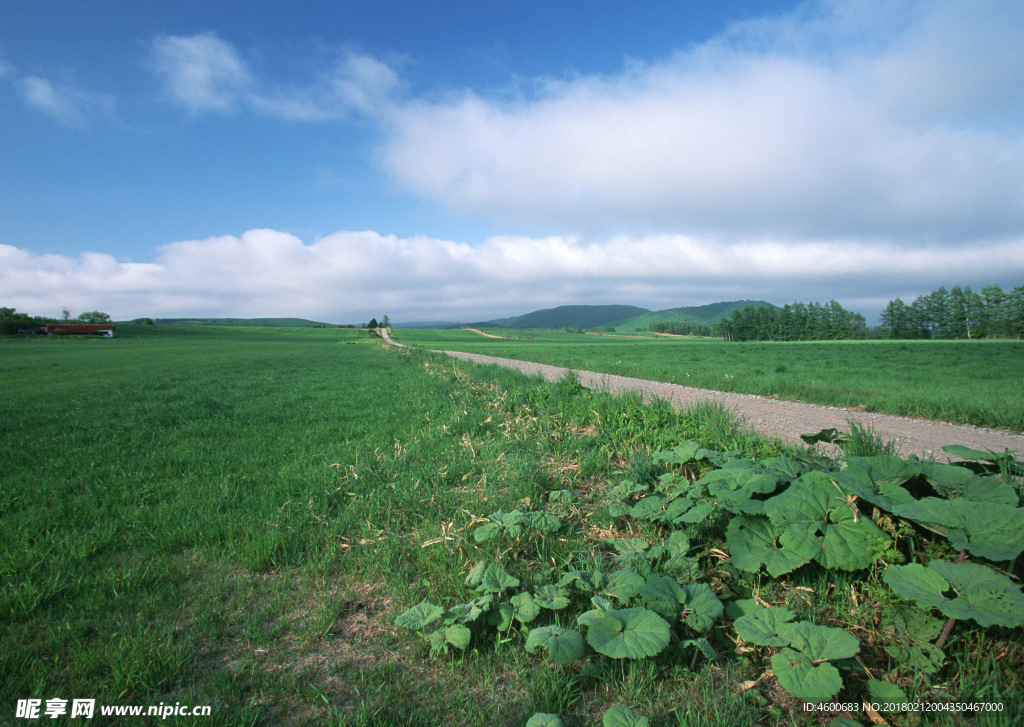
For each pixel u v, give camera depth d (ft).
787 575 9.81
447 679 7.82
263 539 12.17
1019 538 7.69
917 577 7.71
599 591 9.37
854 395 40.42
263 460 20.15
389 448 21.70
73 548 11.58
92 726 6.64
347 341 318.65
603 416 24.90
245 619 9.38
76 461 19.65
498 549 11.53
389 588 10.62
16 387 49.29
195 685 7.55
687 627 8.38
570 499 14.57
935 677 7.18
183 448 21.89
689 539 11.62
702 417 24.20
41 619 8.99
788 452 16.20
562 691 7.32
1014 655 7.26
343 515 13.79
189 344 218.79
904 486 10.82
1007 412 30.04
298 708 7.20
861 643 8.04
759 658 7.98
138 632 8.66
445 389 41.06
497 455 19.65
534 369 76.18
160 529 13.07
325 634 8.92
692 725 6.64
